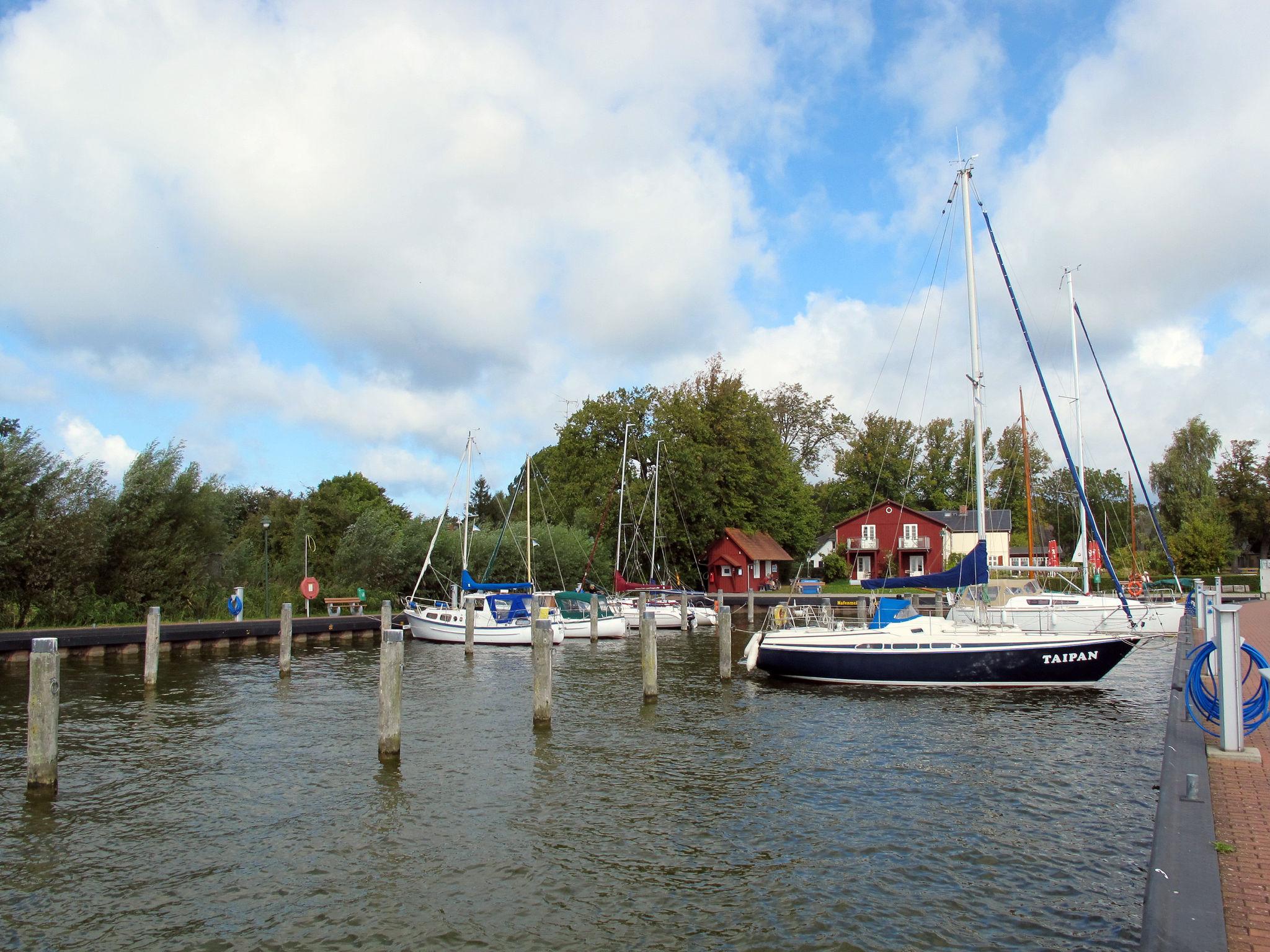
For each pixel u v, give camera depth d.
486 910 9.05
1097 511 85.25
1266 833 7.17
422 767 14.70
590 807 12.44
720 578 65.12
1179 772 8.50
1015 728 17.53
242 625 34.22
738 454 66.62
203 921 8.90
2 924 8.87
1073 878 9.56
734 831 11.34
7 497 31.62
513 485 75.44
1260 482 73.44
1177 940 4.93
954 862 10.09
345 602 42.53
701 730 17.58
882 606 24.31
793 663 23.59
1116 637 21.59
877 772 14.16
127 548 35.78
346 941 8.41
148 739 16.91
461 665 29.31
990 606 25.36
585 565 52.84
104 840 11.21
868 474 85.62
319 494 68.25
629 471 60.22
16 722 18.45
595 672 26.72
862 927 8.47
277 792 13.24
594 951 8.12
